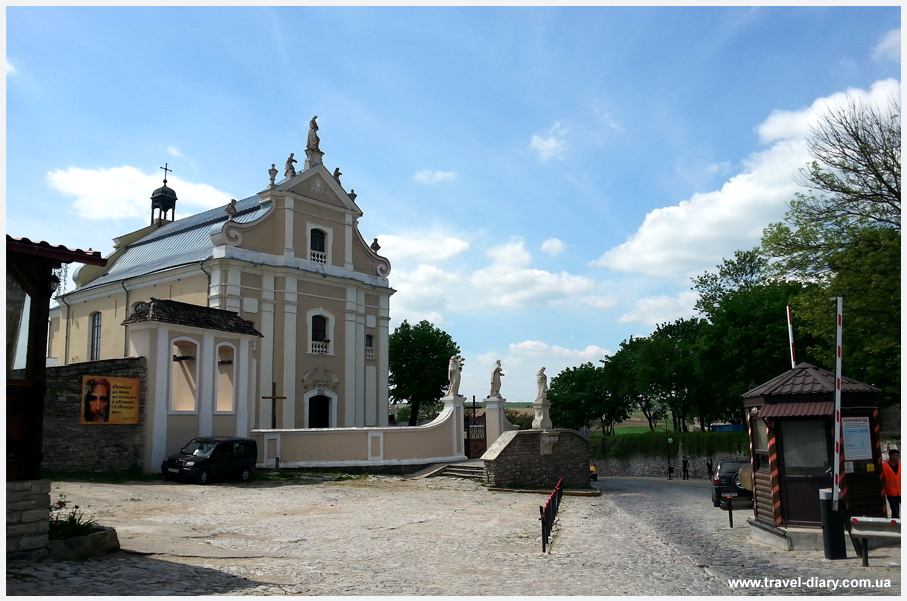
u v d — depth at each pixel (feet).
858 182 78.69
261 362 112.98
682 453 186.09
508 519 53.78
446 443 98.37
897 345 73.46
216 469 71.41
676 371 201.87
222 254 110.93
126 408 73.72
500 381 107.04
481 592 26.89
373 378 131.75
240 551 35.76
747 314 161.38
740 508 66.18
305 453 86.94
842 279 76.13
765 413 38.99
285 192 119.55
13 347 30.25
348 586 27.96
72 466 70.28
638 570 31.99
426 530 46.39
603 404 240.12
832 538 33.96
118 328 127.24
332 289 125.49
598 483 124.47
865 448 37.52
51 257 31.09
